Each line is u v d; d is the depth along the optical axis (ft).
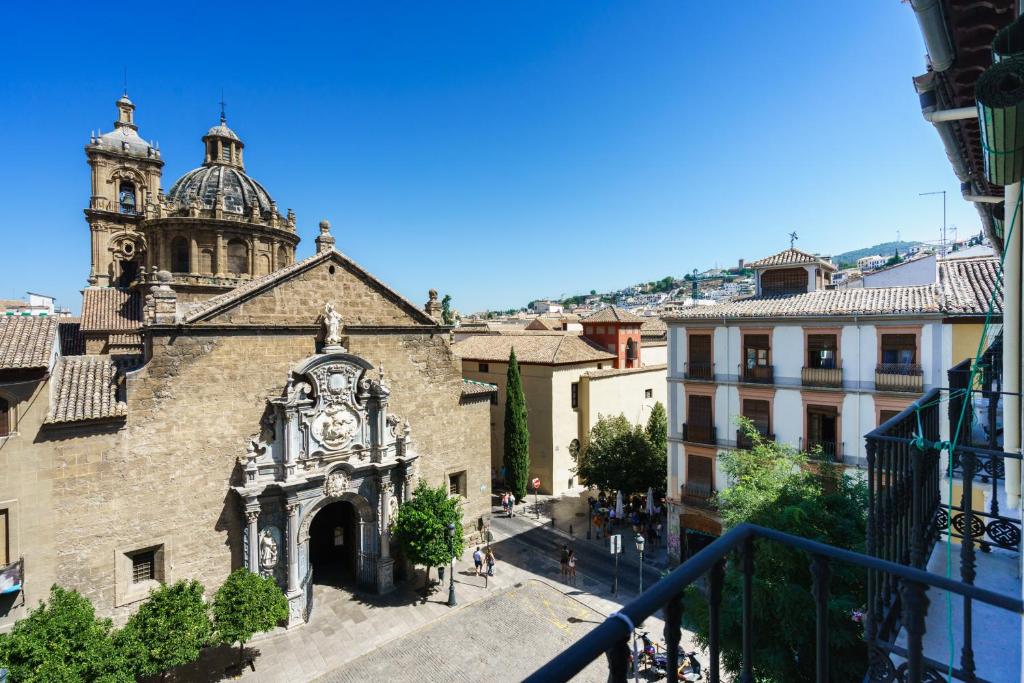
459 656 69.26
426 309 96.27
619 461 110.42
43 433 58.13
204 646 64.44
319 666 66.59
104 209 154.30
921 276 97.40
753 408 88.74
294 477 74.28
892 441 19.15
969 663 14.64
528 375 138.31
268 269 123.85
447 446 96.53
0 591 53.93
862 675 37.93
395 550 87.35
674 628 10.14
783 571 40.98
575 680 62.59
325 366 77.51
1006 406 23.17
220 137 135.13
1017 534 22.52
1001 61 10.85
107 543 62.28
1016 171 13.78
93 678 49.14
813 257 94.84
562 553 93.25
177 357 67.87
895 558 19.15
